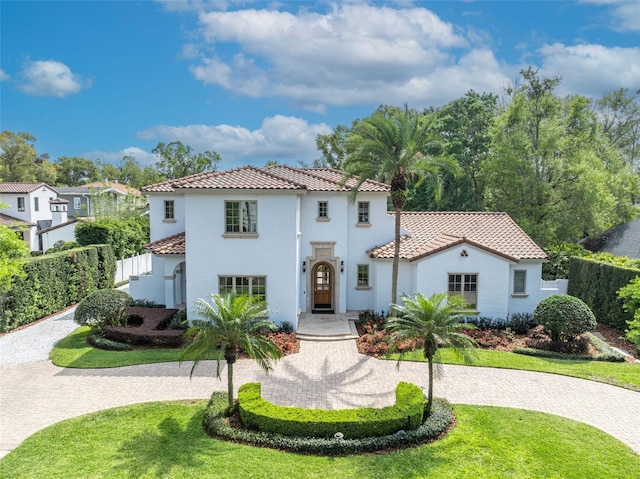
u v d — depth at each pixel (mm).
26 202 50469
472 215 27531
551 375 16594
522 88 39500
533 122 38312
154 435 11750
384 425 11648
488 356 18547
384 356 18359
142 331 19719
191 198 21016
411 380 16047
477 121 44812
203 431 12016
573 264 27562
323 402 14078
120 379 15922
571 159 36000
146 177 100688
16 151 77438
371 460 10719
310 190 23781
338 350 19500
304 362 17969
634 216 39938
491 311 22516
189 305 21438
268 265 21359
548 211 35719
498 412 13359
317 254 24547
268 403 12547
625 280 21844
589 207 34812
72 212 62375
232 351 12711
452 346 12547
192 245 21219
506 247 23750
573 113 39812
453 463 10586
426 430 11797
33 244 49219
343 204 24234
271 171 26031
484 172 37938
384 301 24000
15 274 20547
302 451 11078
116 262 34125
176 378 16031
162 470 10117
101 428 12117
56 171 92938
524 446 11375
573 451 11148
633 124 52656
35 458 10609
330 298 25234
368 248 25125
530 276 23266
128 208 49094
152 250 23438
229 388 12758
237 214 21172
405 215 27625
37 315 23891
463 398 14531
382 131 20844
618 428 12570
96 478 9789
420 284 22453
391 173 21109
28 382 15625
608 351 18969
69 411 13336
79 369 16859
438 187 21578
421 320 12656
